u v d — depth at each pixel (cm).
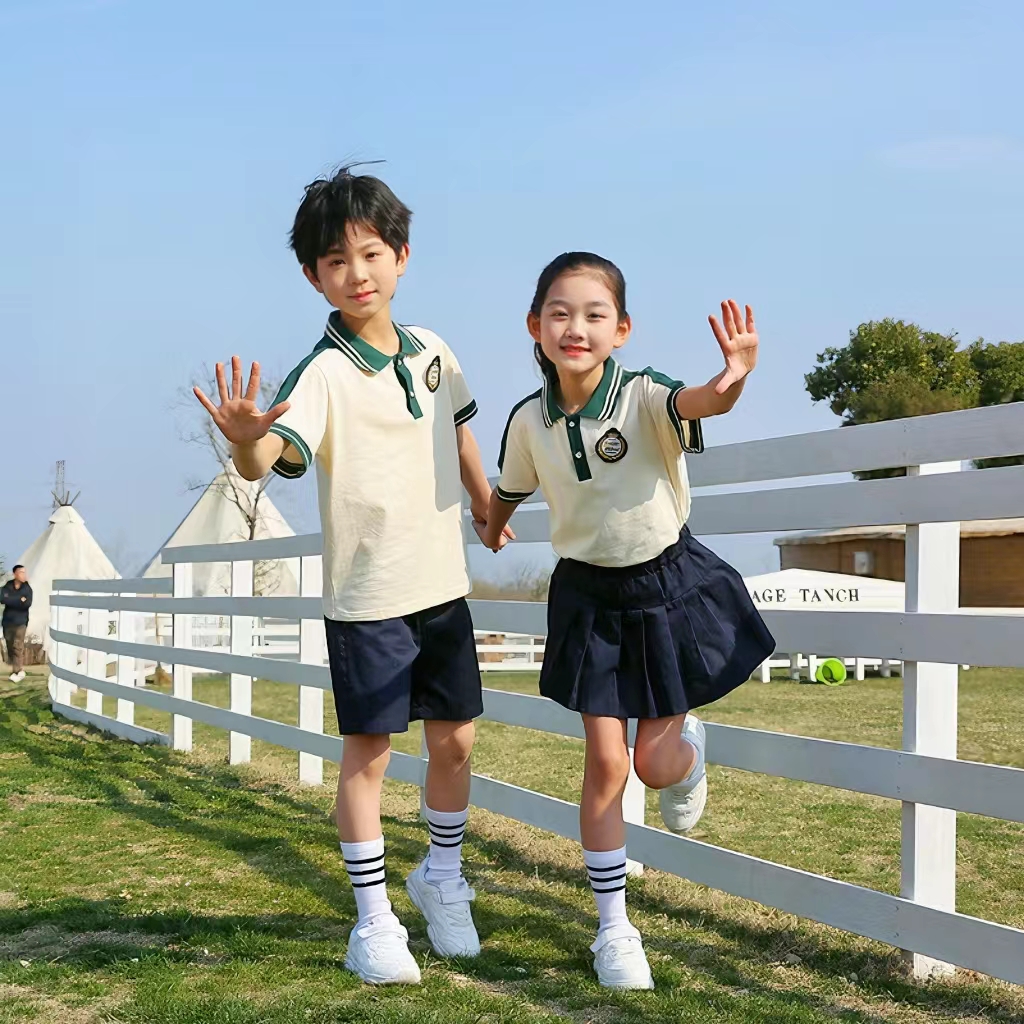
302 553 646
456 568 317
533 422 305
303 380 294
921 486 299
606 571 296
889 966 309
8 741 909
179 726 835
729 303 261
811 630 326
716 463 367
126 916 363
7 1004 280
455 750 324
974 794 279
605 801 297
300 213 304
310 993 282
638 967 290
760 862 336
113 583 1020
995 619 276
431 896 319
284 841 489
